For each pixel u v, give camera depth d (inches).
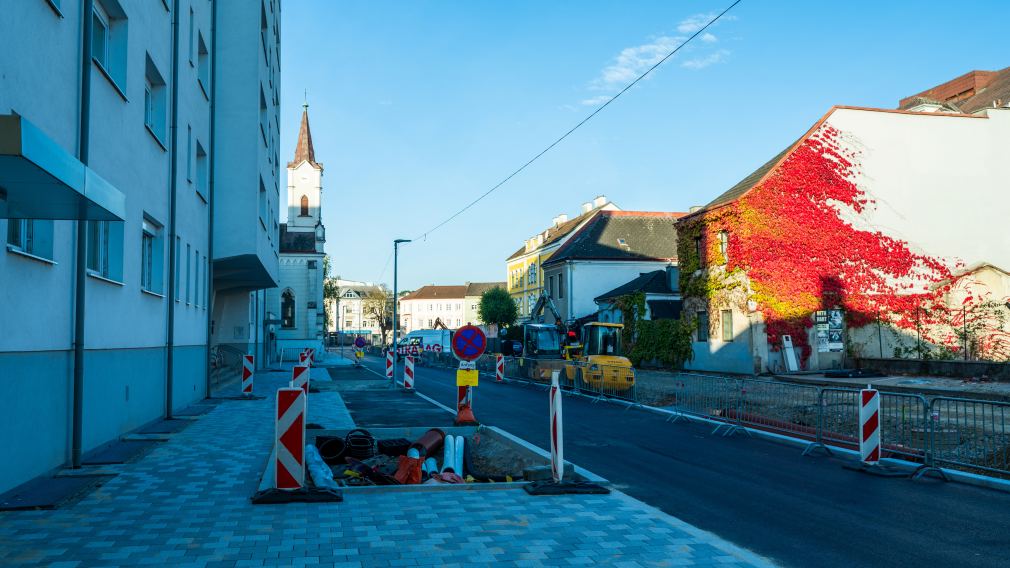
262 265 985.5
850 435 474.0
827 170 1205.7
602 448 470.6
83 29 370.6
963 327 1202.6
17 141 172.2
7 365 291.7
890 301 1205.7
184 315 669.9
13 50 291.1
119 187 446.6
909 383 849.5
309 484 332.2
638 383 1017.5
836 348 1165.1
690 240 1330.0
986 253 1275.8
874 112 1253.1
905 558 229.5
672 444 490.9
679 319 1396.4
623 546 228.5
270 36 1112.2
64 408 356.5
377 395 911.7
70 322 363.6
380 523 253.9
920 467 380.5
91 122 391.5
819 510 295.9
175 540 229.9
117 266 455.8
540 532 243.9
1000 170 1300.4
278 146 1378.0
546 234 2721.5
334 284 4739.2
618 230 2135.8
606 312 1792.6
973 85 1953.7
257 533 239.1
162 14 560.4
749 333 1147.3
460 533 241.8
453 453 418.6
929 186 1262.3
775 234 1162.0
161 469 358.0
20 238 313.7
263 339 1860.2
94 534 236.2
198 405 706.2
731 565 211.2
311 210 2711.6
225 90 831.7
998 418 524.7
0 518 257.1
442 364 1977.1
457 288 6107.3
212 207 810.8
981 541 249.9
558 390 317.7
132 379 488.7
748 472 384.2
